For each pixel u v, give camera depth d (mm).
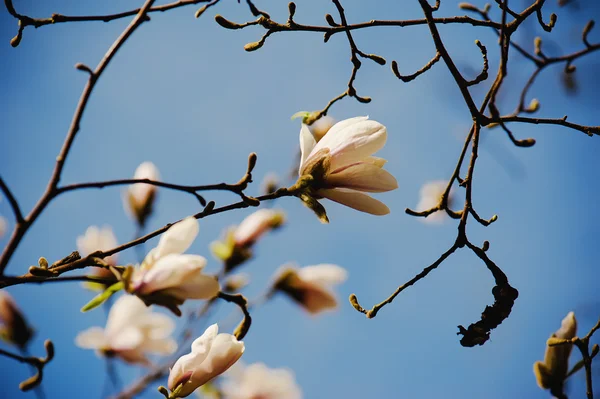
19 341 1749
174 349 1726
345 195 1505
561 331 1676
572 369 1653
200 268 1401
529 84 1833
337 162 1501
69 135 1410
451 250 1549
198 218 1459
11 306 1754
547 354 1675
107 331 1719
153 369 1729
